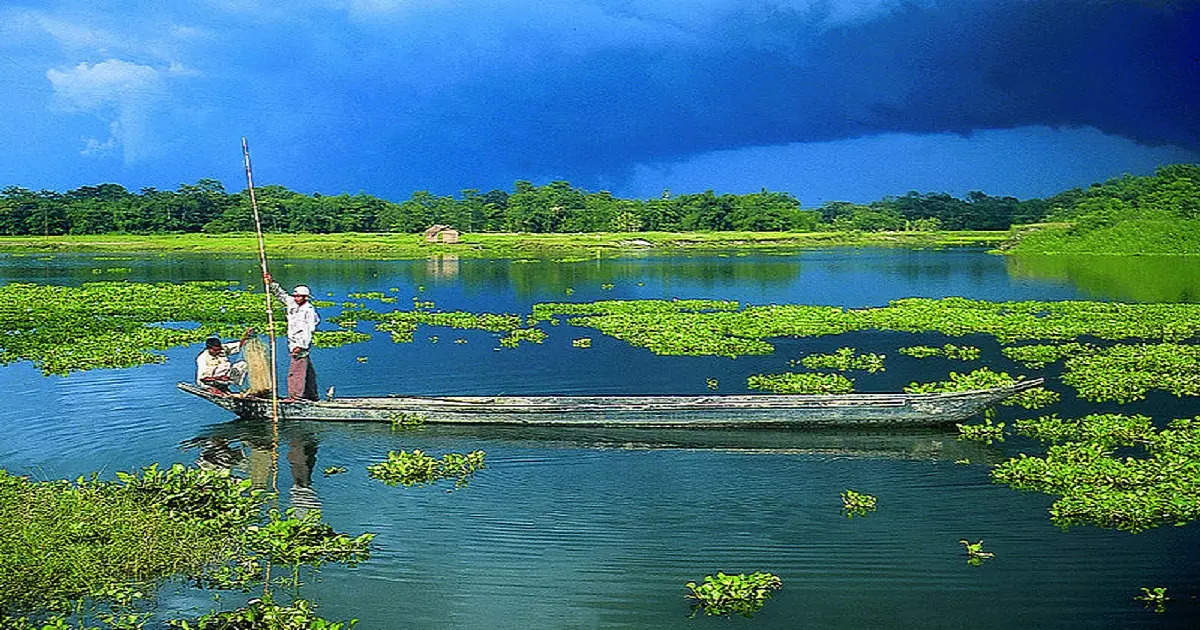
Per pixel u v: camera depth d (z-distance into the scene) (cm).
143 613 1108
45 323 3438
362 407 1906
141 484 1436
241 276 6375
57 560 1170
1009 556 1282
